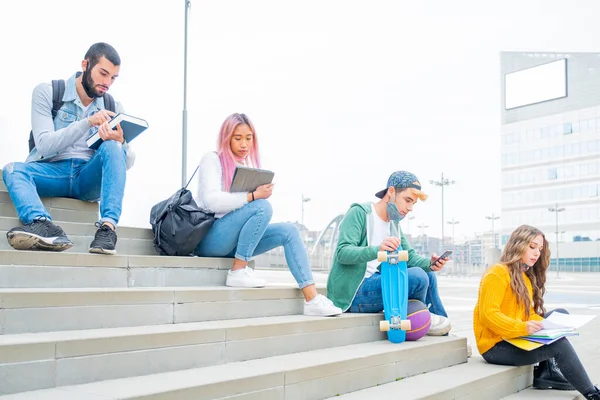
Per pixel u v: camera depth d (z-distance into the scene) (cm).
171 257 354
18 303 246
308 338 341
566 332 387
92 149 379
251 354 302
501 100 7594
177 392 222
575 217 6950
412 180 413
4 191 354
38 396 207
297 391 276
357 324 382
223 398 240
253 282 367
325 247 3444
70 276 301
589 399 384
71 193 378
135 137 372
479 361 432
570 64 7050
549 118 7238
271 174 374
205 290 322
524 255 413
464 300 1491
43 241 300
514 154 7394
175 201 376
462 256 5631
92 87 376
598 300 1563
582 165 6975
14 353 212
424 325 399
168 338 263
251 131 402
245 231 371
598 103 6925
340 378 303
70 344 228
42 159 366
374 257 392
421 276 410
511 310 413
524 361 399
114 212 334
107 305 276
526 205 7331
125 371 245
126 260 329
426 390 318
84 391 215
